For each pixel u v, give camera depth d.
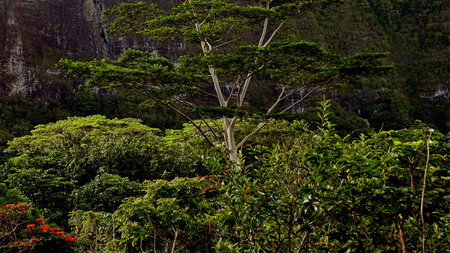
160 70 12.26
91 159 11.66
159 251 4.71
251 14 14.68
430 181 2.23
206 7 15.19
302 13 16.19
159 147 12.46
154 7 15.69
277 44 12.73
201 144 17.19
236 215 2.57
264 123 13.89
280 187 2.64
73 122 25.55
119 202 9.68
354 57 12.75
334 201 2.26
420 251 2.44
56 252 6.91
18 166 11.23
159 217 4.59
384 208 2.16
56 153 11.92
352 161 2.20
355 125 50.78
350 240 2.30
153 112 59.78
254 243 2.65
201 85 14.80
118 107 62.28
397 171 2.27
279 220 2.75
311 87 14.49
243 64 12.82
